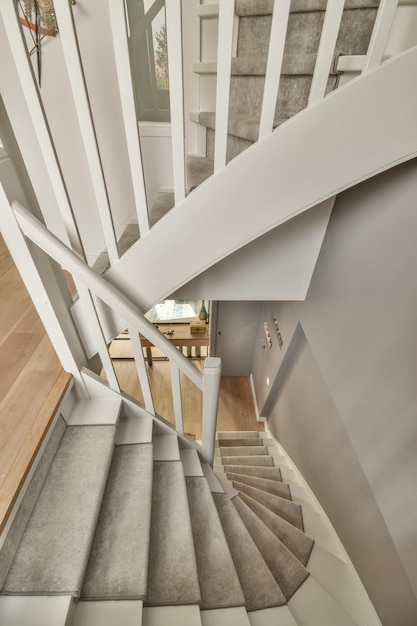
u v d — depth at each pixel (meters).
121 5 0.76
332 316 1.61
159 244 1.22
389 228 1.15
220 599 1.23
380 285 1.21
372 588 1.54
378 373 1.24
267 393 3.53
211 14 1.72
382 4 0.77
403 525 1.18
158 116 2.11
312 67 1.22
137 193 1.11
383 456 1.25
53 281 1.20
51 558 0.99
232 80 1.60
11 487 0.98
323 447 2.12
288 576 1.55
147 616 1.08
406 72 0.87
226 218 1.15
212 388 1.44
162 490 1.48
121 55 0.84
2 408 1.22
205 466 1.89
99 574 1.06
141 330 1.24
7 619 0.89
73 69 0.83
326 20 0.81
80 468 1.24
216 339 4.34
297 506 2.18
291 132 0.98
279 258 1.71
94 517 1.10
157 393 4.23
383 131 0.96
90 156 0.99
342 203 1.49
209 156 1.97
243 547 1.52
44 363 1.42
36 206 1.09
